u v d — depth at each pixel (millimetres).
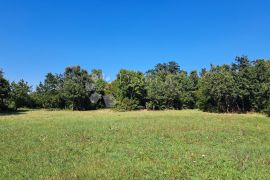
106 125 29984
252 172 12828
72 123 32312
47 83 69625
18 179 11992
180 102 64188
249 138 22594
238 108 53938
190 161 14609
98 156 15977
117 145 18984
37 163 14453
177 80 65250
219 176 12266
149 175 12484
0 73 59438
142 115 44250
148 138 21703
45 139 21438
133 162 14586
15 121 35812
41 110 65188
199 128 27484
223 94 52906
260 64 52938
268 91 48094
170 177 12164
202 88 56062
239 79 52969
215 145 19438
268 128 29125
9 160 15109
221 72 54219
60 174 12617
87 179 11984
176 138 21875
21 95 70312
